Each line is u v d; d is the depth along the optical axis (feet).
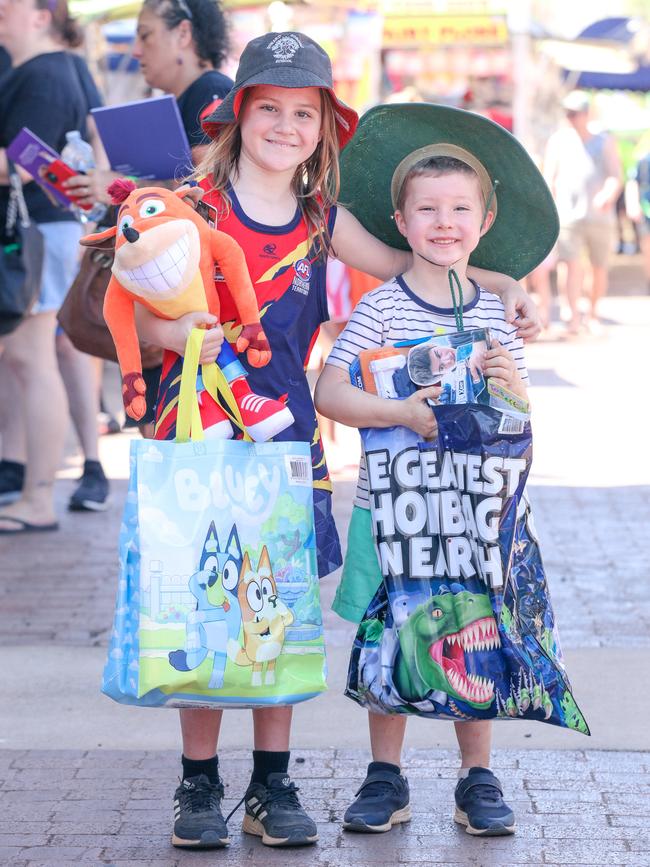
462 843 10.40
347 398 10.52
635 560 19.24
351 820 10.61
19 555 20.06
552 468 25.55
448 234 10.57
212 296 10.32
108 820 10.89
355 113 10.82
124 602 9.82
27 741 12.74
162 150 13.80
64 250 20.35
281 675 10.05
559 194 44.91
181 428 9.95
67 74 19.52
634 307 57.26
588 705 13.43
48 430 21.16
